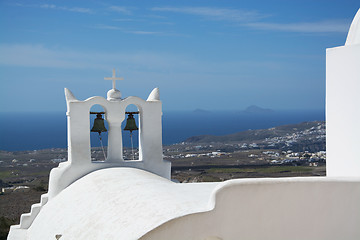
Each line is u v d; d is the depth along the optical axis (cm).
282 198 584
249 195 575
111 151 1076
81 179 1004
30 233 955
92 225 731
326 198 596
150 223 599
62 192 1002
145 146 1095
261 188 577
